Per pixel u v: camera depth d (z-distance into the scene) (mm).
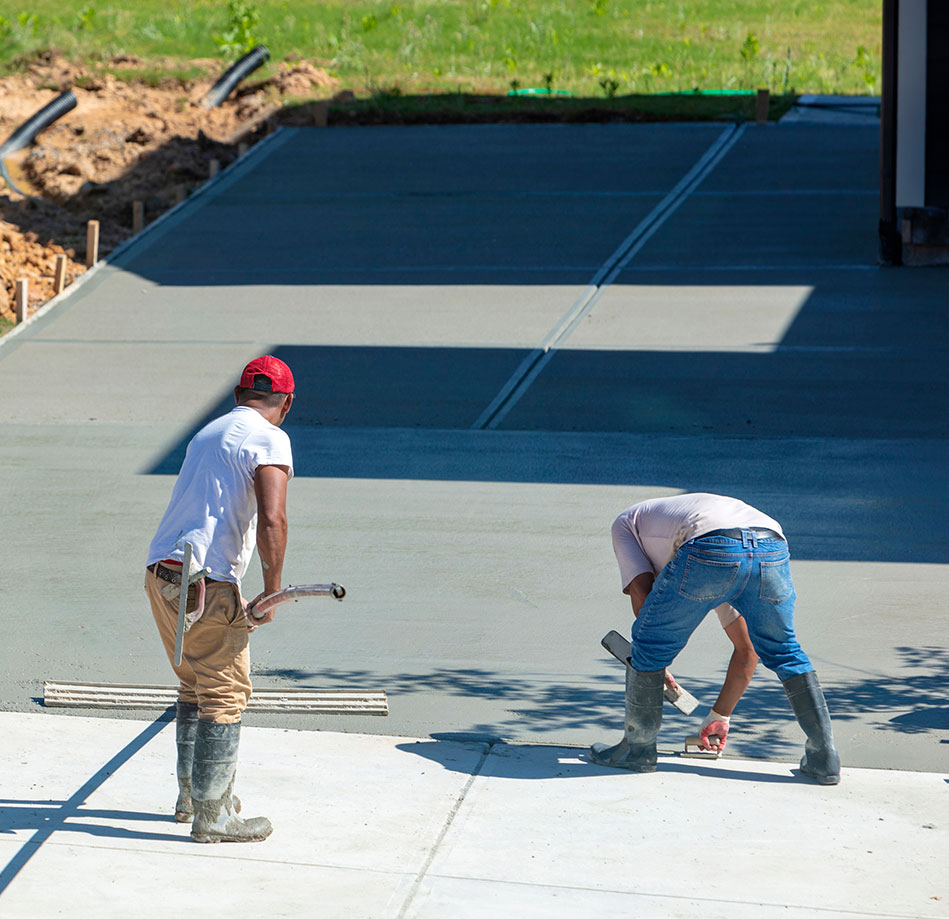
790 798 7594
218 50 43656
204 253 26062
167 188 31484
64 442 16531
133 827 7184
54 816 7297
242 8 45875
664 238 25594
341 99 37438
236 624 6949
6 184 32000
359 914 6227
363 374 19219
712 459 15344
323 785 7762
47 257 26406
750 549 7520
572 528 13141
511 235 26156
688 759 8219
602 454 15680
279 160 32406
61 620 10805
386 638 10383
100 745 8375
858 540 12602
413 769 8008
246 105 36969
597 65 43094
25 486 14773
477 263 24641
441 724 8758
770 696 9273
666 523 7809
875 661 9789
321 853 6875
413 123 35500
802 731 8664
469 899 6379
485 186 29500
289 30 46500
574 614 10891
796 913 6238
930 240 23281
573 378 18797
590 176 29953
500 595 11344
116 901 6344
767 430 16406
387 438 16516
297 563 12180
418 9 49906
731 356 19453
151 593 7023
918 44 23156
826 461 15164
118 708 9008
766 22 49875
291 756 8203
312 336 21094
